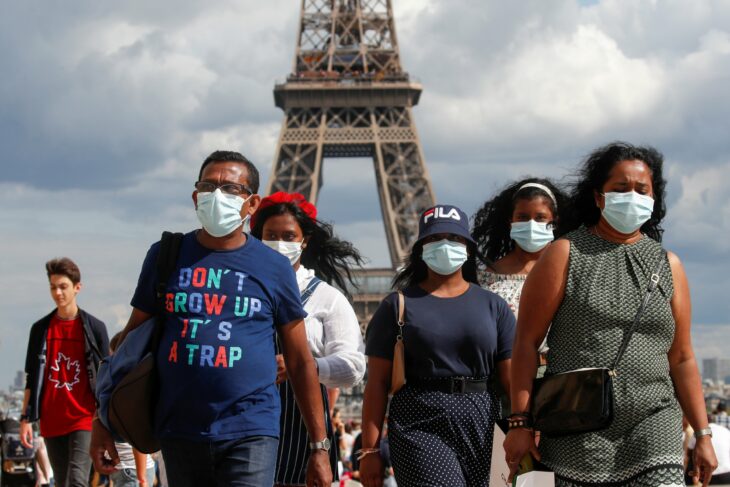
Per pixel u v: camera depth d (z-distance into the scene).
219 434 11.98
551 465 12.51
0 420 33.00
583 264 12.64
